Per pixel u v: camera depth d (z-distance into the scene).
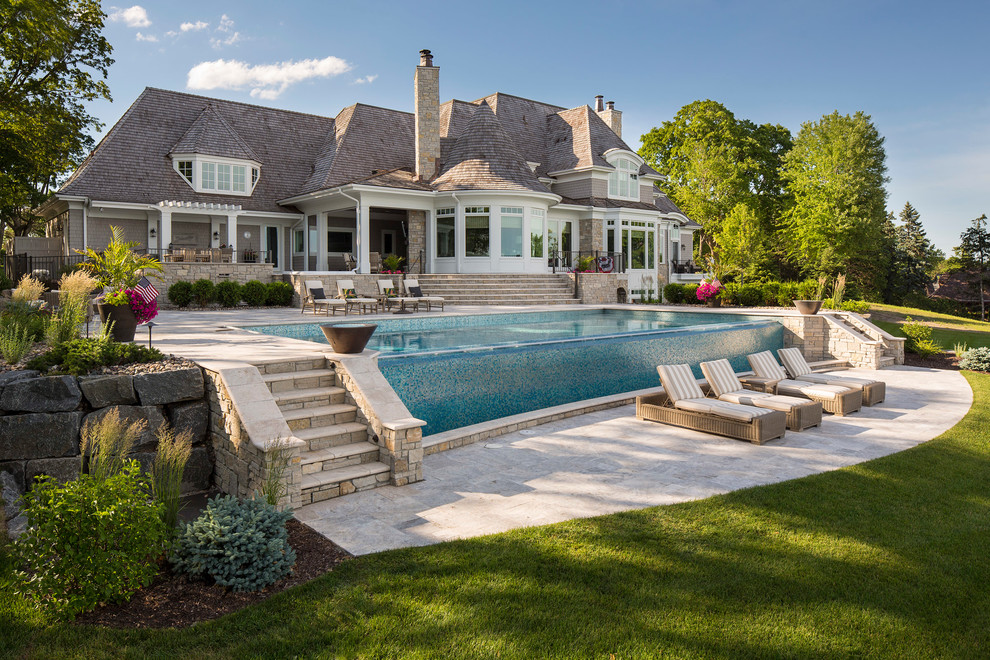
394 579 4.39
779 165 51.31
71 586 4.02
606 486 6.49
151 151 26.56
